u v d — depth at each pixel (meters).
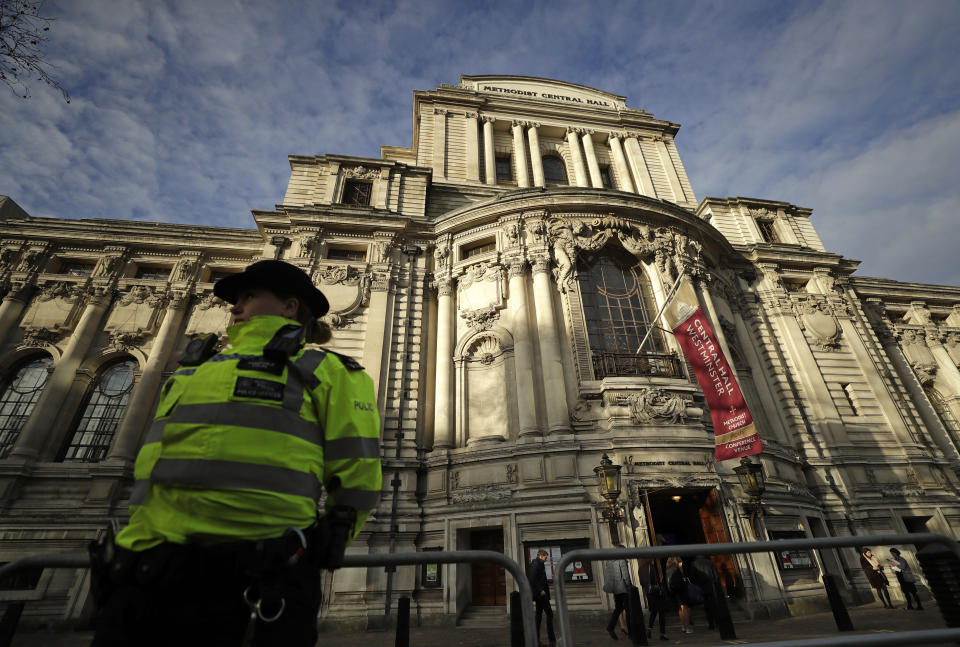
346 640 10.54
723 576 12.72
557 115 28.03
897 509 16.84
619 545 12.04
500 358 16.11
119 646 1.49
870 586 14.83
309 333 2.56
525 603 2.65
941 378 23.78
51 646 10.17
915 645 2.81
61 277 18.25
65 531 13.55
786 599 12.38
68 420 15.87
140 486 1.73
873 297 25.53
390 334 17.31
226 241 20.03
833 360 20.56
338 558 1.68
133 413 15.71
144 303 18.30
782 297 21.66
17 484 14.19
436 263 19.03
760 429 17.19
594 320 16.89
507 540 12.59
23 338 17.06
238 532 1.58
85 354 17.03
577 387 14.86
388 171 21.69
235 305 2.52
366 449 1.95
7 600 4.51
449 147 25.28
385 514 13.80
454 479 14.35
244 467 1.65
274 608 1.53
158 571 1.51
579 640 9.59
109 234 19.45
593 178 26.08
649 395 14.32
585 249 17.62
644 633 8.66
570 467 13.21
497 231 18.39
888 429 19.14
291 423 1.83
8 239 18.88
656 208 18.70
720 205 25.20
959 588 3.26
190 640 1.50
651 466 13.28
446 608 12.24
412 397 16.41
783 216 25.44
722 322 18.94
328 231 19.31
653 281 17.97
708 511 13.62
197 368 1.98
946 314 26.25
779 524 14.06
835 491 17.12
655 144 28.22
